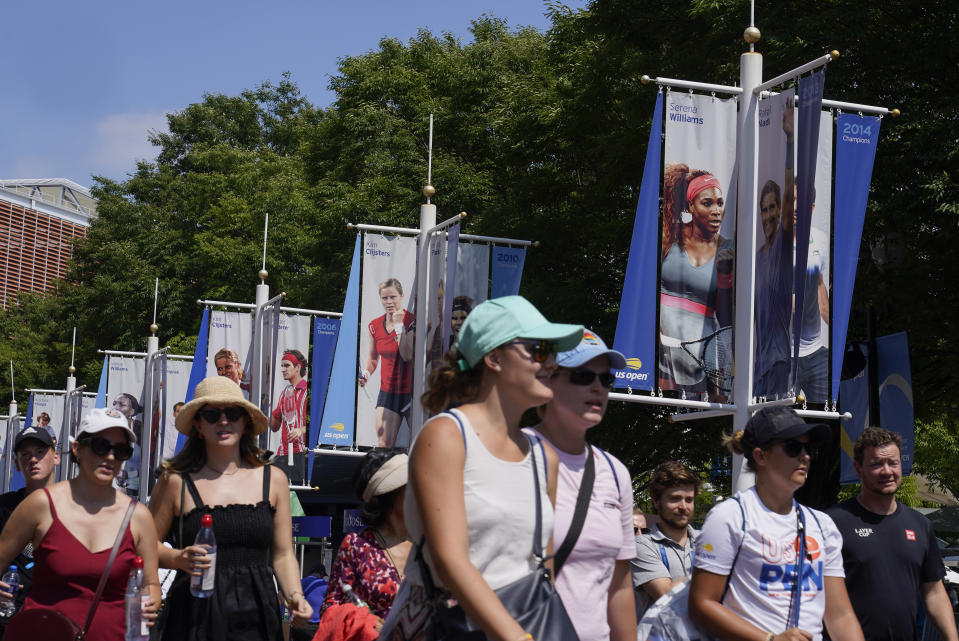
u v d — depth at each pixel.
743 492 5.06
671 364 10.09
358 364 17.28
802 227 9.45
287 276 40.72
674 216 10.19
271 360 20.62
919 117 17.48
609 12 21.86
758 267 9.97
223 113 56.12
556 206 25.97
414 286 17.52
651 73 21.52
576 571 3.96
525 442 3.48
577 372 4.10
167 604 5.58
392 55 36.47
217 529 5.57
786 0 18.61
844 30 17.78
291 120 54.84
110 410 5.53
